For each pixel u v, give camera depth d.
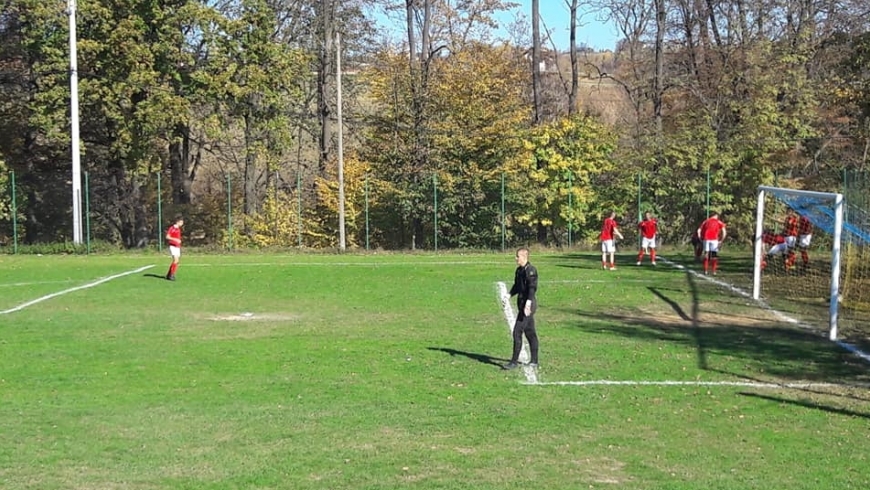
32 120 38.44
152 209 48.22
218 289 25.17
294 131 60.72
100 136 42.69
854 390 13.16
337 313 20.80
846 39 39.38
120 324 18.97
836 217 17.88
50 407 11.81
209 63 40.16
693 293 24.14
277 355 15.48
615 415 11.59
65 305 21.80
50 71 39.28
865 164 38.44
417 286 25.92
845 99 39.06
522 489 8.67
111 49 38.19
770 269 28.89
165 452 9.86
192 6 39.06
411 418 11.34
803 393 12.95
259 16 40.47
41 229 42.50
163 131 40.72
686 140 41.22
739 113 42.16
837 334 17.97
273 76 41.19
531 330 14.53
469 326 18.86
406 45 51.84
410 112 44.81
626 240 41.06
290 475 9.06
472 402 12.20
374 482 8.84
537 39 47.44
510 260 34.31
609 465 9.46
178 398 12.34
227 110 42.06
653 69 54.38
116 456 9.71
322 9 49.91
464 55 45.91
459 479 8.95
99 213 45.06
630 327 18.83
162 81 39.59
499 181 41.62
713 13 46.66
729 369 14.57
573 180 41.88
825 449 10.12
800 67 42.66
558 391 12.91
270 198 45.03
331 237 43.72
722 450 10.05
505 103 44.53
